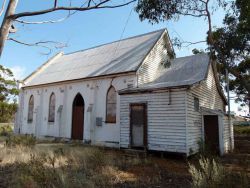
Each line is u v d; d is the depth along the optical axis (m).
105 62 22.20
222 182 6.68
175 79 17.91
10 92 23.33
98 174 9.10
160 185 8.24
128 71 17.67
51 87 24.91
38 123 25.47
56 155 12.27
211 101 18.69
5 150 13.54
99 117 19.61
